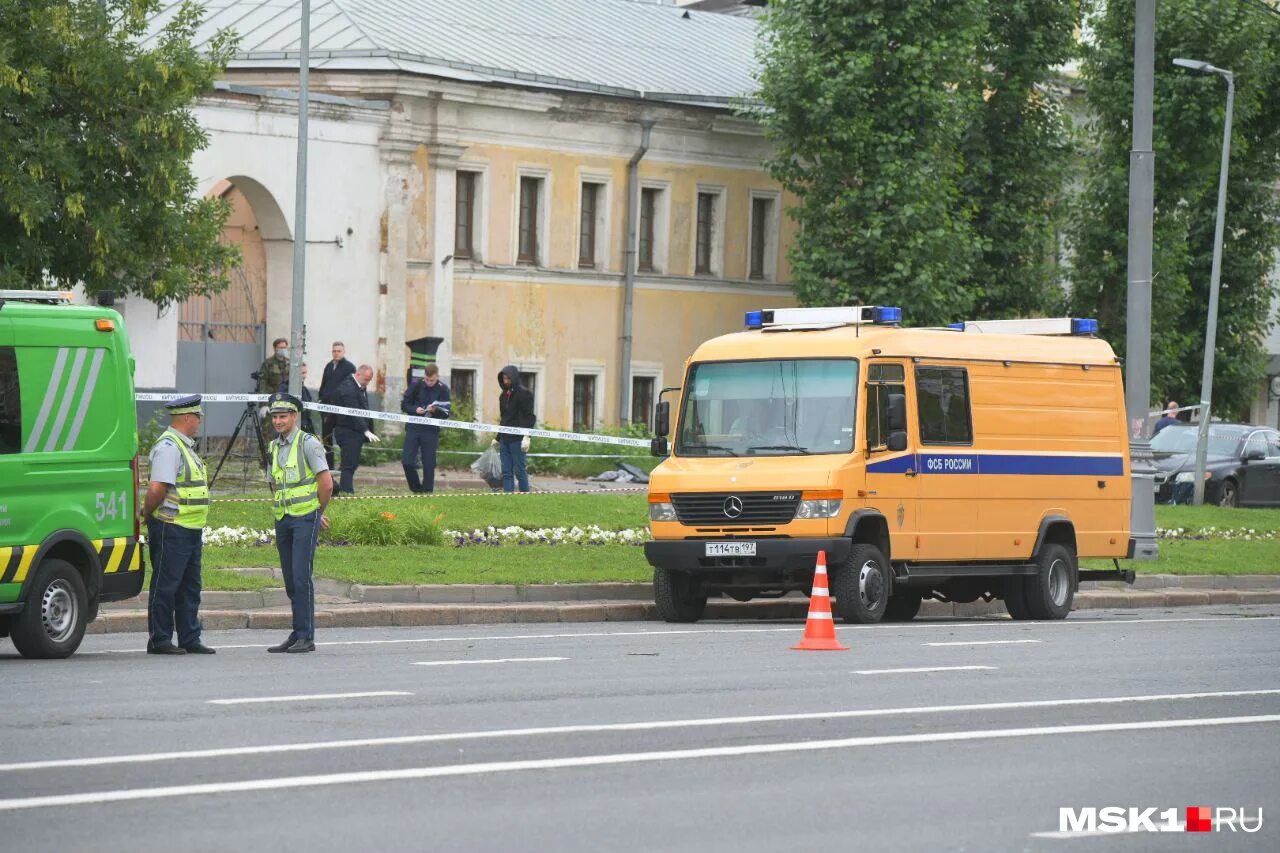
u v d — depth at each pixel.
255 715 37.41
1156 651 54.78
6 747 33.16
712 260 150.88
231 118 119.56
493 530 79.81
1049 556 70.44
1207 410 121.00
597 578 69.06
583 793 29.92
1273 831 28.59
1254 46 147.88
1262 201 157.38
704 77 151.12
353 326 127.69
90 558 49.31
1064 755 34.81
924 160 135.88
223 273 92.50
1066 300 152.00
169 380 116.25
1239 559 90.88
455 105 132.00
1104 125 150.62
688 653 51.72
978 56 145.38
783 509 63.06
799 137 137.75
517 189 137.00
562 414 140.88
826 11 135.12
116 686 42.00
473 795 29.55
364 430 93.56
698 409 66.00
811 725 37.56
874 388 64.62
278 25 132.75
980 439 68.19
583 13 153.12
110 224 84.19
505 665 47.62
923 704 41.22
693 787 30.67
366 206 128.00
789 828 27.75
